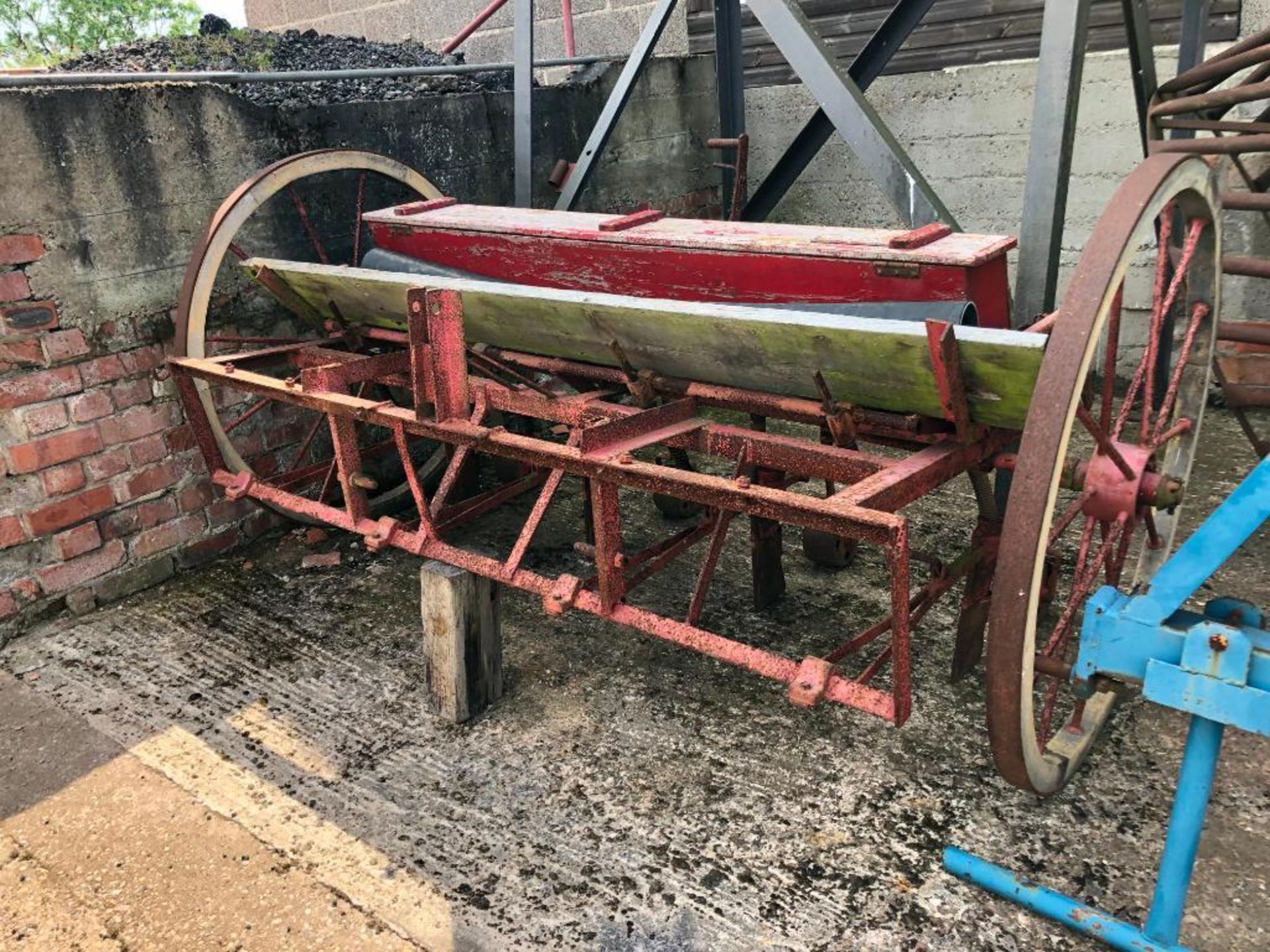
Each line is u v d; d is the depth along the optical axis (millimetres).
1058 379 1646
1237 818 2184
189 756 2594
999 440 2455
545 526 3861
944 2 5133
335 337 3484
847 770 2420
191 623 3262
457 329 2465
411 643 3084
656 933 1981
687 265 2752
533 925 2016
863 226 5699
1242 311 4480
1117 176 4715
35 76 2967
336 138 3859
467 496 4043
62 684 2941
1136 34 3334
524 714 2707
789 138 5789
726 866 2143
